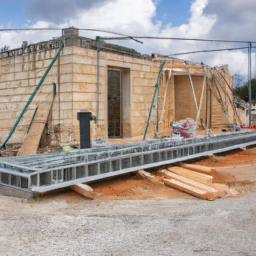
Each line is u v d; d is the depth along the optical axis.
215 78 24.97
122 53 20.06
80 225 6.71
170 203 9.40
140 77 21.09
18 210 7.84
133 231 6.48
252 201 9.14
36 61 19.28
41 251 5.12
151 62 21.86
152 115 21.98
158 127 22.36
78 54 17.72
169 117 24.14
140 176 12.26
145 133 20.34
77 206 8.84
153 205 9.12
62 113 17.98
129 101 20.50
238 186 11.34
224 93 25.38
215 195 9.94
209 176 11.65
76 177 10.20
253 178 12.29
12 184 9.83
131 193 10.77
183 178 12.09
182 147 14.19
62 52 17.89
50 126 18.31
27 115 19.23
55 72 18.23
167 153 13.66
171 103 24.34
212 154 15.91
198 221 7.29
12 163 10.40
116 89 20.84
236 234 6.36
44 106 18.20
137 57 21.00
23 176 9.22
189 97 25.19
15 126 19.62
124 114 20.88
